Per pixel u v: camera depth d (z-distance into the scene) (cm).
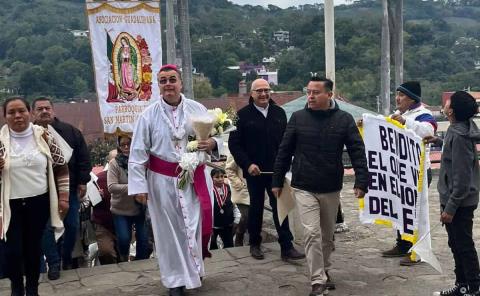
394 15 1585
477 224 789
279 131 642
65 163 526
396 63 1599
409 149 606
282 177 571
